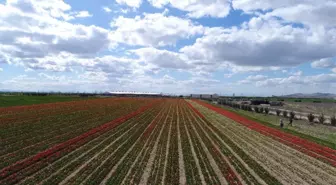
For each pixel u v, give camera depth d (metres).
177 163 21.48
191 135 35.84
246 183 17.64
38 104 71.19
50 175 17.72
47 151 23.30
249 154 26.16
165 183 16.89
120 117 52.56
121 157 22.91
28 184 15.95
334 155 26.72
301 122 55.34
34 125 37.72
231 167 21.27
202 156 24.38
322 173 20.73
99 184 16.34
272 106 112.75
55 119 44.84
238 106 98.12
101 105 80.44
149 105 93.00
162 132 37.28
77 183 16.28
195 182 17.31
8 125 36.38
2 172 17.67
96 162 20.97
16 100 79.31
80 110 61.75
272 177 19.06
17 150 24.02
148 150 25.81
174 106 96.31
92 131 35.03
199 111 77.69
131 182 16.86
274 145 30.95
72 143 27.25
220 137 35.19
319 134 40.75
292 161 24.02
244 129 43.69
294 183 18.25
